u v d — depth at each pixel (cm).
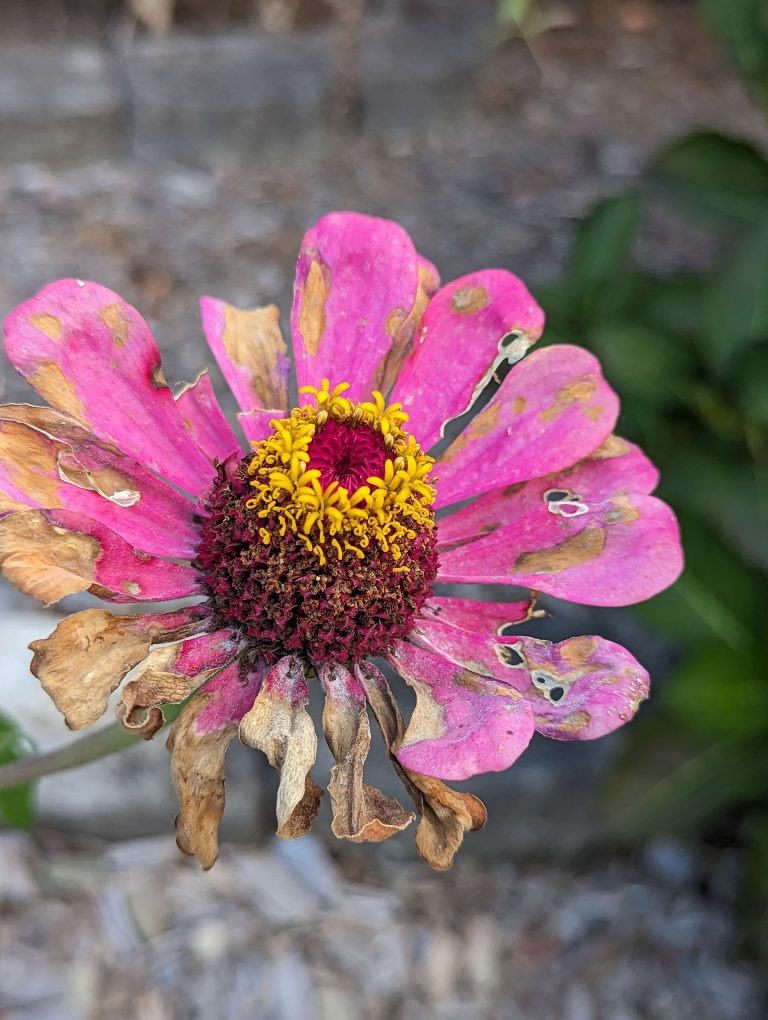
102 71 54
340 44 59
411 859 35
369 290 20
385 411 19
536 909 34
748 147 36
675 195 37
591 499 19
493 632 19
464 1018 32
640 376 33
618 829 31
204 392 19
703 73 68
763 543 32
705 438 34
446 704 18
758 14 33
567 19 71
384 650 19
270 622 18
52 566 17
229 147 56
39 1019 30
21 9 58
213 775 17
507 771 33
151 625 18
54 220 50
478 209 55
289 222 52
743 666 32
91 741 20
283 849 34
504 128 61
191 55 56
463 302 20
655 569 19
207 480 19
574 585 19
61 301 18
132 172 54
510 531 20
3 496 17
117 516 18
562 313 35
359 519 18
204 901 33
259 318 20
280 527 18
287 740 17
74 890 32
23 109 52
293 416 19
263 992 32
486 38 61
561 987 33
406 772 17
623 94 65
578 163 59
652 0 73
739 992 33
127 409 18
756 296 32
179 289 48
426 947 33
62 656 17
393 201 55
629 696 18
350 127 59
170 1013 31
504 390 20
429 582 19
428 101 59
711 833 36
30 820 24
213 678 18
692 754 32
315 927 33
